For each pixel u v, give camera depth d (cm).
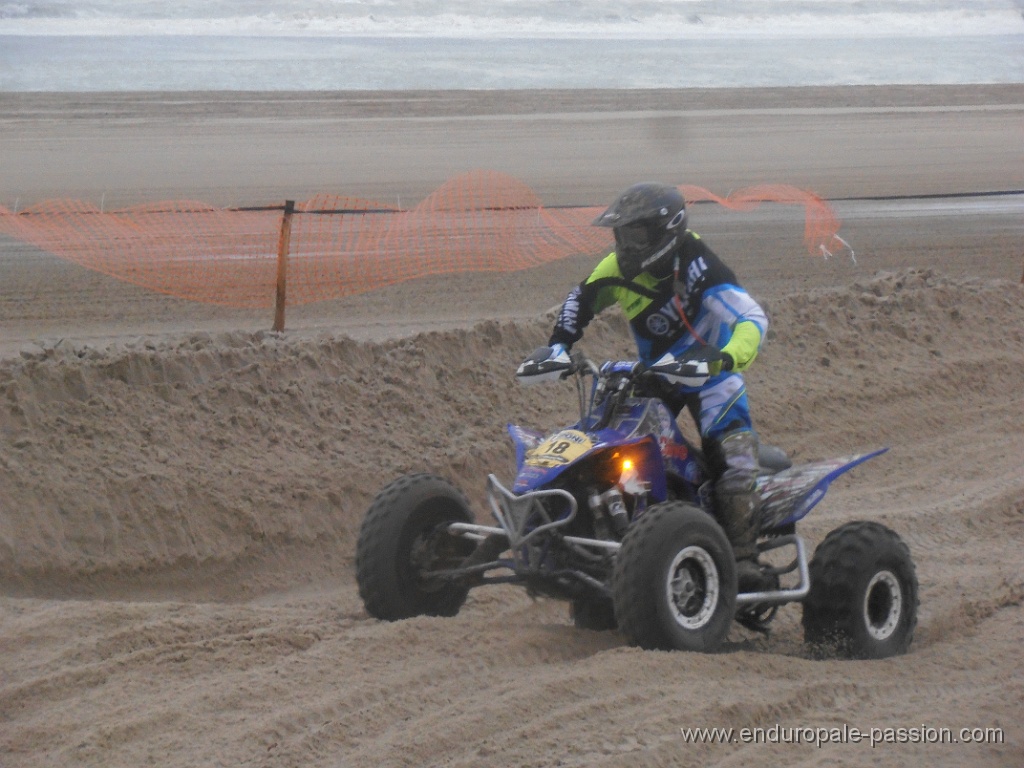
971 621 1451
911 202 4891
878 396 2377
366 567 1262
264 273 3325
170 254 3497
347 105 6869
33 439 1614
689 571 1176
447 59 9306
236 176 4928
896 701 1161
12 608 1330
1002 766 1021
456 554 1308
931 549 1738
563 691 1097
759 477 1368
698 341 1284
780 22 12950
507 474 1906
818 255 3859
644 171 5388
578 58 9669
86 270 3294
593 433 1223
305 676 1134
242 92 7188
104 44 9262
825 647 1296
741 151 5962
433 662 1171
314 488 1716
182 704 1070
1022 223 4500
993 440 2255
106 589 1506
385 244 3756
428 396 2027
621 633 1159
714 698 1097
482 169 5278
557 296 3219
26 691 1107
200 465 1686
